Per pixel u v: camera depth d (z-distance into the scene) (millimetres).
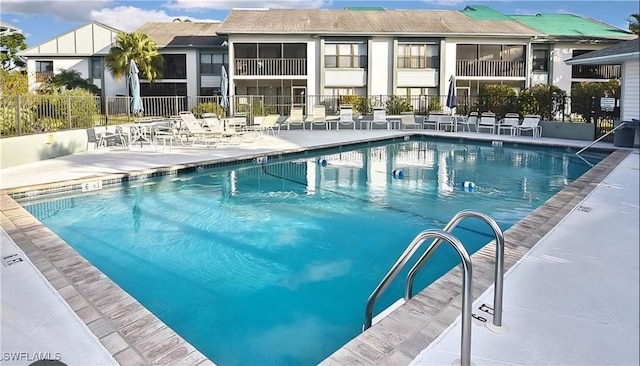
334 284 5156
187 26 33938
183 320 4359
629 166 10656
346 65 26219
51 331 3357
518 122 18391
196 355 3082
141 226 7125
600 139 15359
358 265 5699
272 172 11539
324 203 8578
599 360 2992
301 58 26125
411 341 3195
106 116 16250
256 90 27016
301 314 4477
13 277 4285
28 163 11250
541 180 10594
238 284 5145
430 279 5246
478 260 4695
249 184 10156
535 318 3527
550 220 6160
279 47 26359
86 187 9172
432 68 26500
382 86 26219
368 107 23828
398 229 7070
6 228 5777
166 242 6441
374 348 3109
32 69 31953
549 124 17297
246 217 7648
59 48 31719
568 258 4758
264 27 25484
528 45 26781
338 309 4578
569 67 28125
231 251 6133
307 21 26828
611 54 14047
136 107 17078
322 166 12406
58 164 11078
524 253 4891
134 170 10125
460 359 2910
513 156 14109
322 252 6125
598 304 3748
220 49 29688
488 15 31203
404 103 23625
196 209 8102
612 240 5324
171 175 10664
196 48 29516
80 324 3451
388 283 3334
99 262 5719
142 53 28312
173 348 3154
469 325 2791
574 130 16594
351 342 3184
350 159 13578
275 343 3953
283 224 7297
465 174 11312
